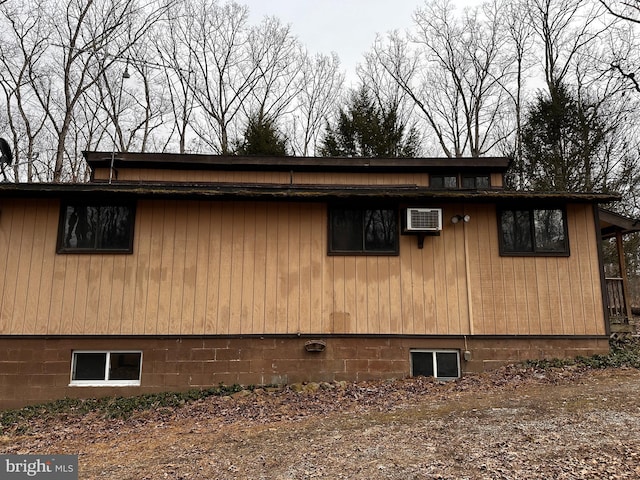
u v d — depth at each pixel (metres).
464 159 12.52
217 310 8.91
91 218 8.99
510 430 5.72
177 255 8.99
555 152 22.05
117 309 8.76
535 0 25.00
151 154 12.34
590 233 9.22
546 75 24.77
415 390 8.16
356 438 5.87
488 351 8.92
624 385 7.38
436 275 9.10
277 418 7.12
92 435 6.89
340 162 12.52
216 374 8.74
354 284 9.07
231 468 5.17
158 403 8.16
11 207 8.89
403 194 8.70
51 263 8.78
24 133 23.73
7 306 8.62
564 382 7.85
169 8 26.09
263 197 8.71
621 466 4.45
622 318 9.69
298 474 4.86
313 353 8.90
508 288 9.07
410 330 8.95
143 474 5.19
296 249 9.15
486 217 9.28
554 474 4.39
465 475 4.52
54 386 8.49
